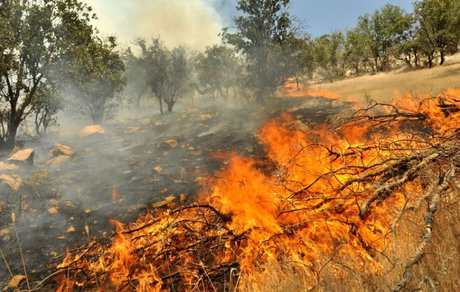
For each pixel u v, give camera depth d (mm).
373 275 2074
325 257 2396
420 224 2389
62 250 3551
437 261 1997
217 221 3270
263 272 2412
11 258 3414
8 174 6297
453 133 3799
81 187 5672
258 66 14250
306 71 15305
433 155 2758
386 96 11758
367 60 32969
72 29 10000
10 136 9500
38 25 9281
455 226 2258
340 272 2217
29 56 9445
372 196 2580
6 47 8727
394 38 29516
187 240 3055
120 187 5551
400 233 2461
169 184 5492
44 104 11586
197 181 5473
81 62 10734
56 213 4578
